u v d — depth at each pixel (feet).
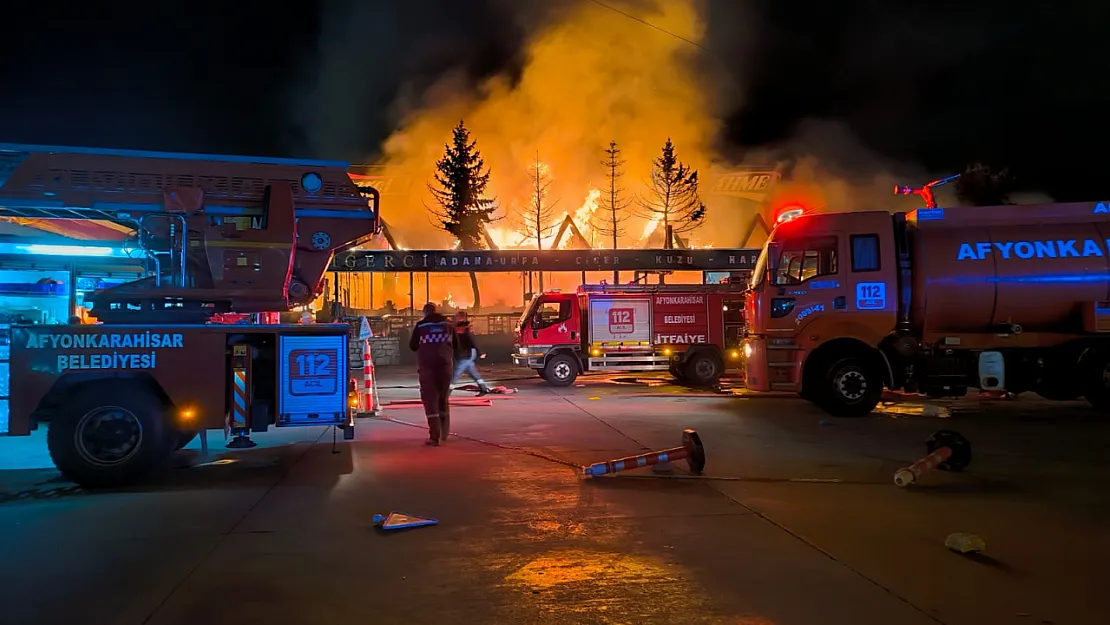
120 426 21.16
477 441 29.45
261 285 25.43
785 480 22.00
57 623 11.59
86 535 16.44
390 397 49.34
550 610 12.25
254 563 14.57
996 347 37.19
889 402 43.21
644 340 55.83
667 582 13.52
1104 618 11.79
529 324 55.83
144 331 21.95
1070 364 36.65
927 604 12.41
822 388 36.83
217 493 20.51
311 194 26.48
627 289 56.18
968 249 36.60
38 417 21.36
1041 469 23.47
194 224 25.18
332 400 23.90
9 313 30.22
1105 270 36.04
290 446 28.40
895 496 20.01
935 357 37.32
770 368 37.99
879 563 14.51
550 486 21.33
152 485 21.53
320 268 26.66
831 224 37.42
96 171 24.63
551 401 44.86
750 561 14.66
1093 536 16.29
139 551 15.30
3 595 12.80
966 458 22.66
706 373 55.67
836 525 17.19
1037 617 11.85
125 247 29.07
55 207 24.22
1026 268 36.29
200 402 22.31
